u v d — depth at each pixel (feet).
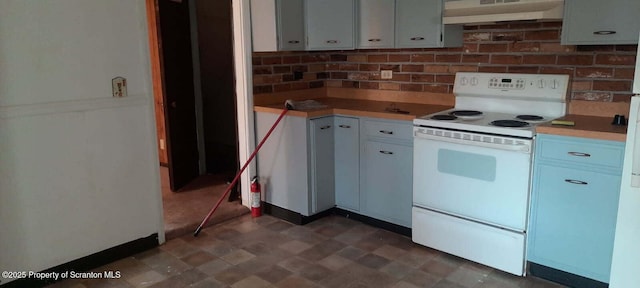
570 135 7.92
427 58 11.60
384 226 11.26
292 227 11.53
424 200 9.92
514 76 10.00
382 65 12.54
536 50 9.84
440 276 9.00
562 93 9.36
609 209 7.78
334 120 11.64
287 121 11.38
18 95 8.13
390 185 10.78
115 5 9.18
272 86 12.53
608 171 7.66
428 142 9.60
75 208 9.12
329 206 12.05
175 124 13.92
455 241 9.56
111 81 9.30
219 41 16.01
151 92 10.00
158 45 13.19
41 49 8.30
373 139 10.87
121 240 9.93
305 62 13.26
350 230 11.27
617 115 8.41
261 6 11.45
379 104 12.04
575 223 8.18
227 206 12.62
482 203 9.03
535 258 8.75
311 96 13.60
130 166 9.87
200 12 15.24
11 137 8.13
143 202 10.20
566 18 8.57
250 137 12.22
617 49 8.80
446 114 10.12
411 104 11.90
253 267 9.47
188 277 9.11
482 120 9.34
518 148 8.32
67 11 8.54
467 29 10.80
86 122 9.05
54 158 8.71
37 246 8.70
